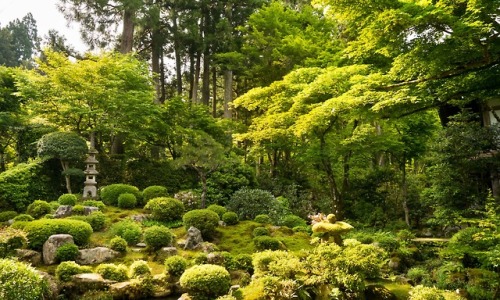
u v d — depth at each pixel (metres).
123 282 6.68
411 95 6.59
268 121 10.90
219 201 12.23
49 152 11.28
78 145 11.59
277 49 15.53
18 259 6.93
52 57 12.55
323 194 14.48
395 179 13.45
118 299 6.44
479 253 6.54
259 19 16.38
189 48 19.42
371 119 8.02
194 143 11.98
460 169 8.98
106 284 6.54
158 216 10.18
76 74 12.07
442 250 7.48
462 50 5.64
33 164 11.38
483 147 8.91
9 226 8.27
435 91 6.77
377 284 5.22
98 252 7.68
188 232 8.78
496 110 11.09
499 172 9.09
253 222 10.27
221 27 17.53
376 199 13.25
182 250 8.43
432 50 5.54
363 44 6.70
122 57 14.42
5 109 13.40
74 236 7.83
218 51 18.67
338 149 10.47
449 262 7.52
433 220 9.30
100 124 12.52
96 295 6.27
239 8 19.12
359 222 12.34
